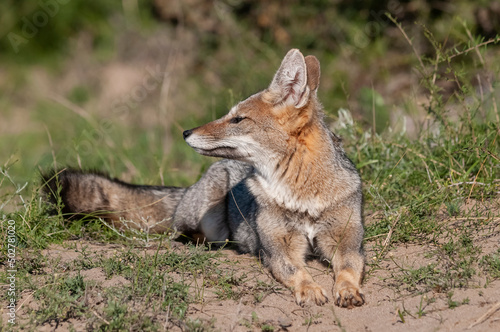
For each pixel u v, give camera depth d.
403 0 17.59
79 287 7.44
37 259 8.39
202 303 7.37
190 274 8.17
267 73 18.22
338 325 6.86
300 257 8.66
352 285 7.46
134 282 7.62
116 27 22.73
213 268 8.27
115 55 22.09
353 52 18.11
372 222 9.78
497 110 11.98
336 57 18.38
